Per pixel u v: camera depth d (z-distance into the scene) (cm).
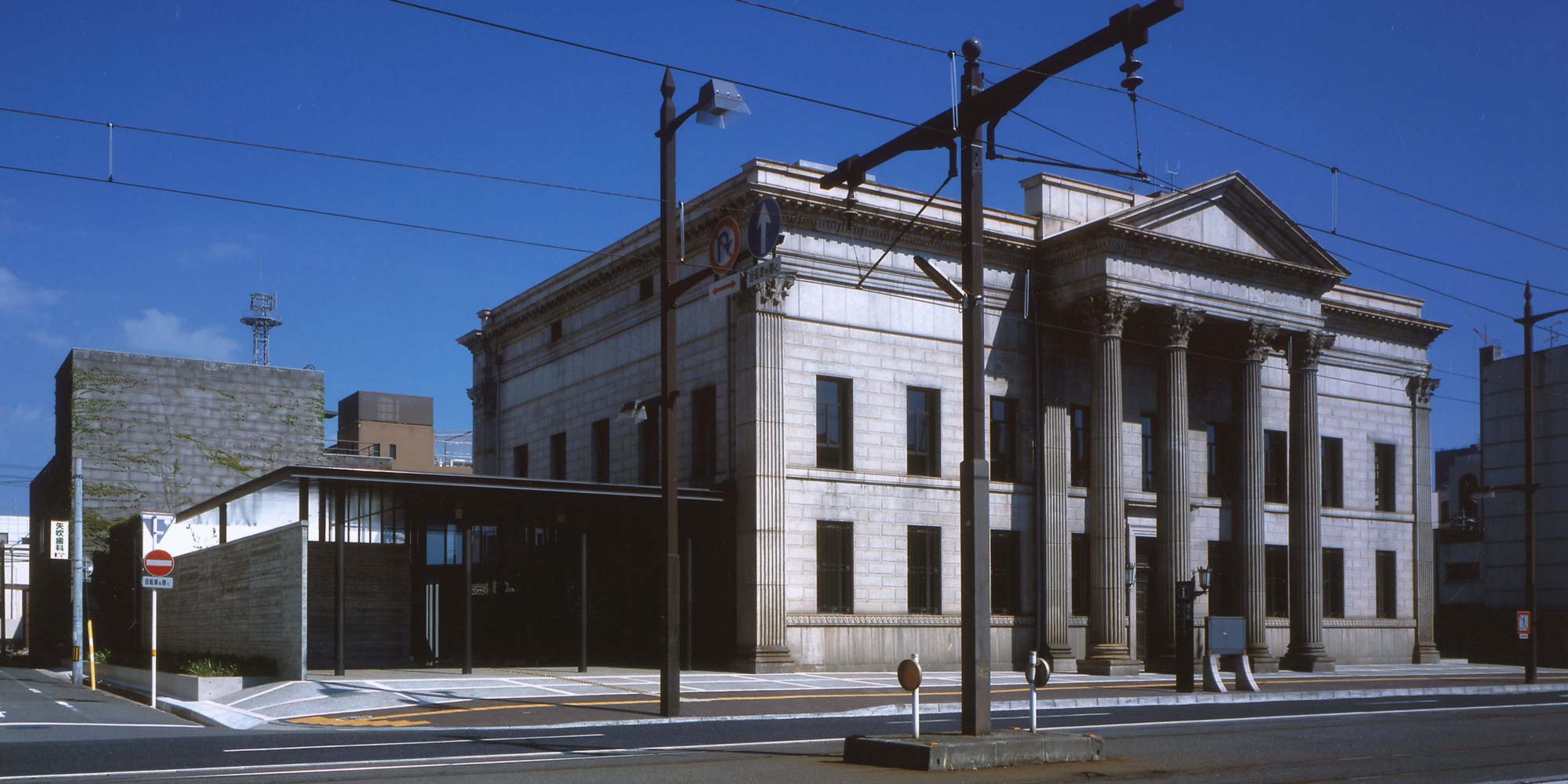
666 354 2280
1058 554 3828
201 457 6322
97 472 6047
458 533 3738
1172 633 3828
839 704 2450
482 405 5025
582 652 3209
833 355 3594
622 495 3275
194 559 3953
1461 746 1694
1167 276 3884
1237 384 4144
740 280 2044
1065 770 1391
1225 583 4259
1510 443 5953
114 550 5525
